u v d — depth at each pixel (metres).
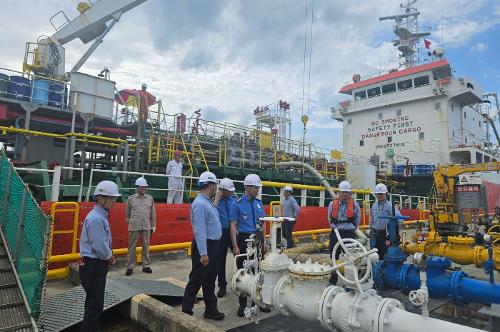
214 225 4.51
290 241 8.79
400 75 25.30
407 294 4.64
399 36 29.45
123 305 4.71
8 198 6.18
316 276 3.53
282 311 3.81
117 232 7.46
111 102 12.52
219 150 13.72
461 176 21.31
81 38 15.47
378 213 6.80
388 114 25.70
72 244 6.61
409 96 24.36
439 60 23.75
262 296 3.98
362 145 26.92
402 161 24.23
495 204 23.00
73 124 10.84
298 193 16.41
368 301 3.22
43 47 13.28
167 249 8.22
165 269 7.16
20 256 4.97
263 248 4.77
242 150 14.18
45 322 3.96
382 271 4.80
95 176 10.31
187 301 4.36
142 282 5.38
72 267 6.16
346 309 3.25
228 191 5.50
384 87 26.39
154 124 13.11
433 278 4.34
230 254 8.96
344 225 6.31
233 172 13.42
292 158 17.55
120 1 14.54
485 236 5.59
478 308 5.09
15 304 4.28
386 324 3.03
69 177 9.48
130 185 10.78
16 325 3.84
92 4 14.95
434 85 23.48
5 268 5.14
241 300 4.57
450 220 11.59
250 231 5.32
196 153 13.11
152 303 4.30
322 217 12.52
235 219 5.26
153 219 6.93
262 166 15.00
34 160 11.85
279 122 24.88
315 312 3.51
